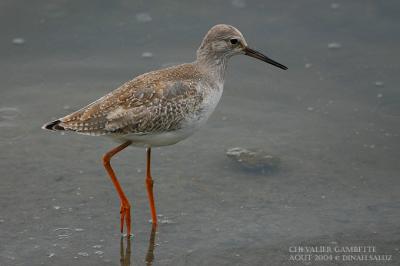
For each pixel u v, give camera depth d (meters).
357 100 18.52
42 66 19.77
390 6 21.67
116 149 13.34
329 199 14.82
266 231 13.71
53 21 21.20
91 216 14.09
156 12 21.78
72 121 12.82
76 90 18.88
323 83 19.20
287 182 15.43
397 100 18.39
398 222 13.98
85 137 17.17
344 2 21.89
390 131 17.28
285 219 14.12
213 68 14.17
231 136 17.23
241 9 21.88
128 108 12.84
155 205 14.58
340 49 20.39
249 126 17.66
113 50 20.39
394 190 15.10
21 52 20.19
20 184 15.02
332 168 15.95
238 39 14.38
